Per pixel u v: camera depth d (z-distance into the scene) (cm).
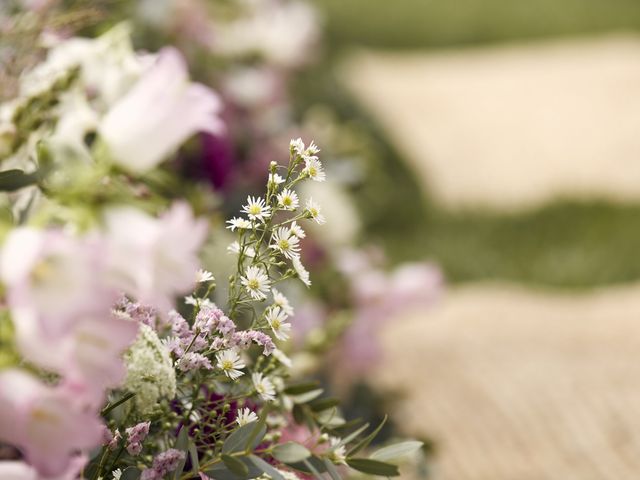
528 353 341
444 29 1207
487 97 921
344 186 275
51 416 74
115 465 95
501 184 756
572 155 800
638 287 454
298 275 98
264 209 97
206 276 99
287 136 261
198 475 94
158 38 226
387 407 201
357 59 1069
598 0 1259
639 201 681
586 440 277
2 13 125
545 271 541
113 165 81
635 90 905
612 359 335
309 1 1177
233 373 95
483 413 294
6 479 76
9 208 88
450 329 367
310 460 97
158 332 98
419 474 165
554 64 1016
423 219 626
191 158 176
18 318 74
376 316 226
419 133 846
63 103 107
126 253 76
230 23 251
